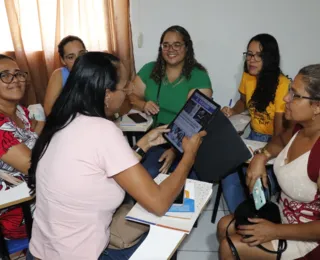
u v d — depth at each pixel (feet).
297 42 9.51
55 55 9.55
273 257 4.03
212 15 9.37
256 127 7.07
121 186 3.23
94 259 3.24
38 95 10.02
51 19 9.22
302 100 3.91
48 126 3.29
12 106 5.25
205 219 7.11
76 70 3.14
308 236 3.79
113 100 3.34
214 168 5.31
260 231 3.90
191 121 4.84
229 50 9.73
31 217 4.71
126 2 9.09
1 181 4.89
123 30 9.34
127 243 3.77
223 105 10.38
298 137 4.39
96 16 9.32
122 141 3.14
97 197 3.16
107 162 3.05
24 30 9.29
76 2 9.15
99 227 3.27
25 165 4.67
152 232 3.54
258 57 6.49
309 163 3.90
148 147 5.01
